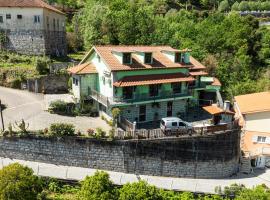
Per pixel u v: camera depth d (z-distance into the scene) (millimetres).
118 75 43031
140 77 44438
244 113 48188
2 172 29453
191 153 39719
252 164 46219
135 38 79812
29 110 46875
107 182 30547
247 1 163250
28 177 29641
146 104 45844
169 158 39188
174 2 144625
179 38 83812
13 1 60875
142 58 45781
